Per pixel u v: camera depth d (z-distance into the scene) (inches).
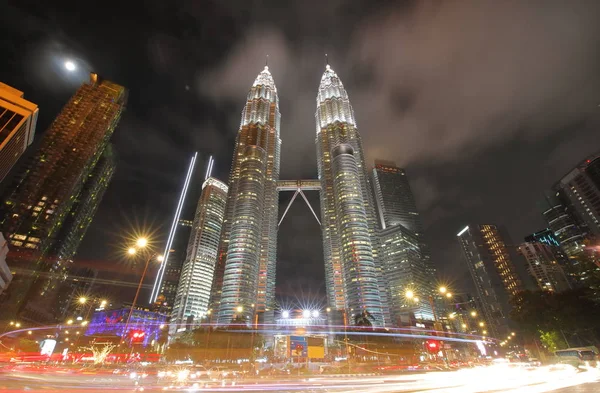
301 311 7618.1
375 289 7514.8
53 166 6914.4
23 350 3206.2
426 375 1312.7
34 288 6747.1
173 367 2306.8
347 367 2140.7
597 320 2765.7
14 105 2247.8
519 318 3607.3
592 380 822.5
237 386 978.7
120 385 951.6
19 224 6028.5
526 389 724.0
